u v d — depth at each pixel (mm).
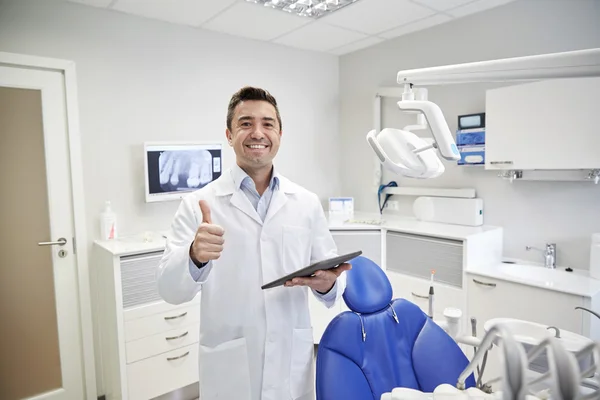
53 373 2275
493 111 2234
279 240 1278
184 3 2348
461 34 2709
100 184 2391
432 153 1077
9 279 2125
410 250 2566
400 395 929
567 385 536
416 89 1120
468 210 2621
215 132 2898
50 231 2234
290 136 3363
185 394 2355
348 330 1284
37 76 2164
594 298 1798
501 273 2143
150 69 2572
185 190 2572
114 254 1993
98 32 2357
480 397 840
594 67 811
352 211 3336
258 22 2703
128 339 2043
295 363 1283
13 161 2117
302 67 3410
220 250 979
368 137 1089
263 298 1230
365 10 2555
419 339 1355
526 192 2443
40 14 2154
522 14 2402
